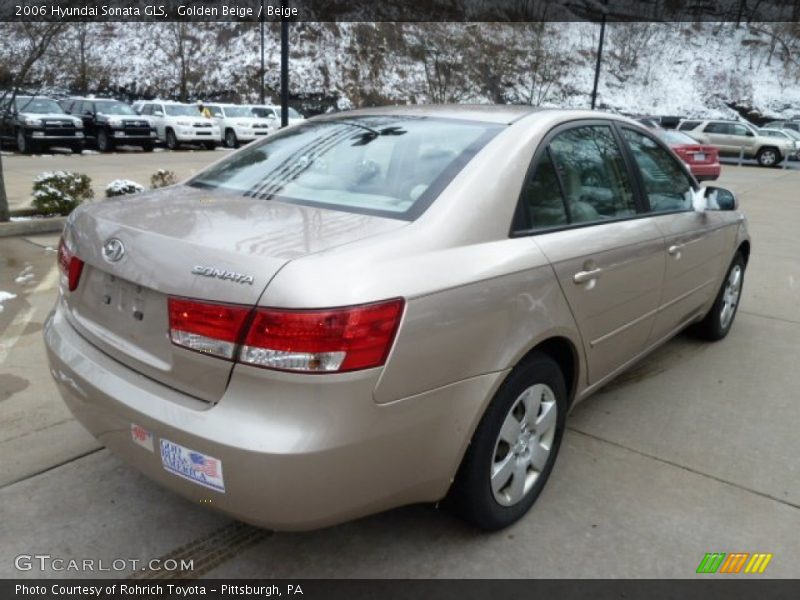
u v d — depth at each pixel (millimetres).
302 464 1921
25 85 9305
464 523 2709
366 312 1947
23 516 2678
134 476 2967
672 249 3613
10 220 7594
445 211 2355
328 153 2920
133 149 23000
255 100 45344
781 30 60188
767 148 25344
